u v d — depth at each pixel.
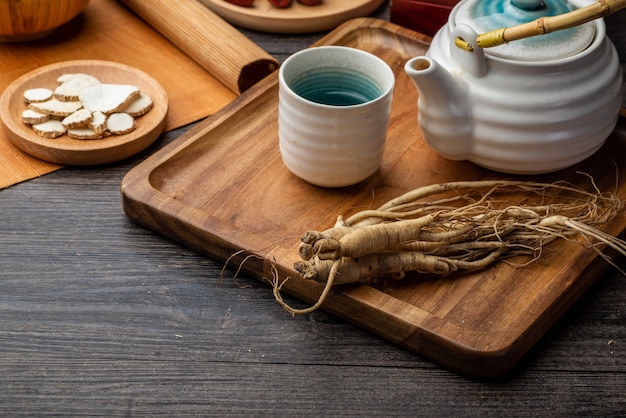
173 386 0.93
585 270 0.97
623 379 0.93
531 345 0.94
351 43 1.20
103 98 1.10
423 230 0.97
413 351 0.95
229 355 0.94
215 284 0.99
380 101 0.99
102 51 1.21
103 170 1.08
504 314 0.95
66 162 1.08
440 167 1.07
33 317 0.96
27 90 1.12
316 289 0.96
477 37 0.98
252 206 1.03
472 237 0.98
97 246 1.02
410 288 0.97
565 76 1.00
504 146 1.02
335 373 0.94
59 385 0.92
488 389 0.93
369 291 0.95
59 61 1.20
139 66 1.19
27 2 1.16
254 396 0.92
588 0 1.03
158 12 1.21
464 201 1.04
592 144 1.03
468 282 0.97
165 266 1.00
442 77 0.99
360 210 1.03
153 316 0.97
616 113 1.03
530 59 1.00
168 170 1.05
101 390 0.92
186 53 1.20
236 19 1.24
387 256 0.95
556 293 0.95
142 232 1.03
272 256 0.97
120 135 1.09
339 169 1.02
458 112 1.01
